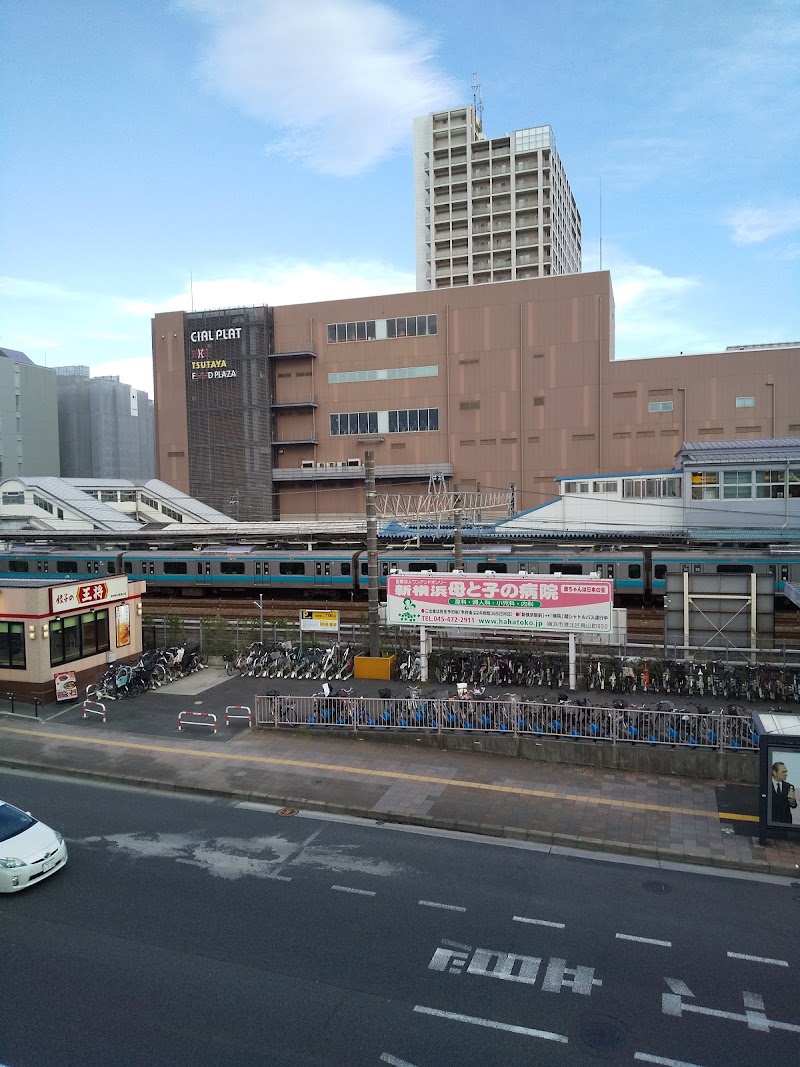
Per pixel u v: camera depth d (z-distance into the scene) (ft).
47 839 41.39
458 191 319.68
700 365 203.92
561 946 34.32
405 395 230.27
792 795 43.86
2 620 74.33
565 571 120.37
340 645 84.89
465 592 72.28
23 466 291.17
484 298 221.87
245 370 239.50
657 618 109.50
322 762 57.77
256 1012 29.78
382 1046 27.89
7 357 292.40
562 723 58.49
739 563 112.57
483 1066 26.86
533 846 44.88
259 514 240.53
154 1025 29.07
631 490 155.53
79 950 34.17
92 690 75.46
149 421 365.61
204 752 60.18
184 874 41.34
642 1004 30.27
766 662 75.05
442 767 56.70
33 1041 28.22
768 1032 28.66
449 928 35.81
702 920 36.60
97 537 157.99
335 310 235.81
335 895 38.99
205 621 93.76
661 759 55.47
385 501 233.14
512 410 220.23
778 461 144.25
